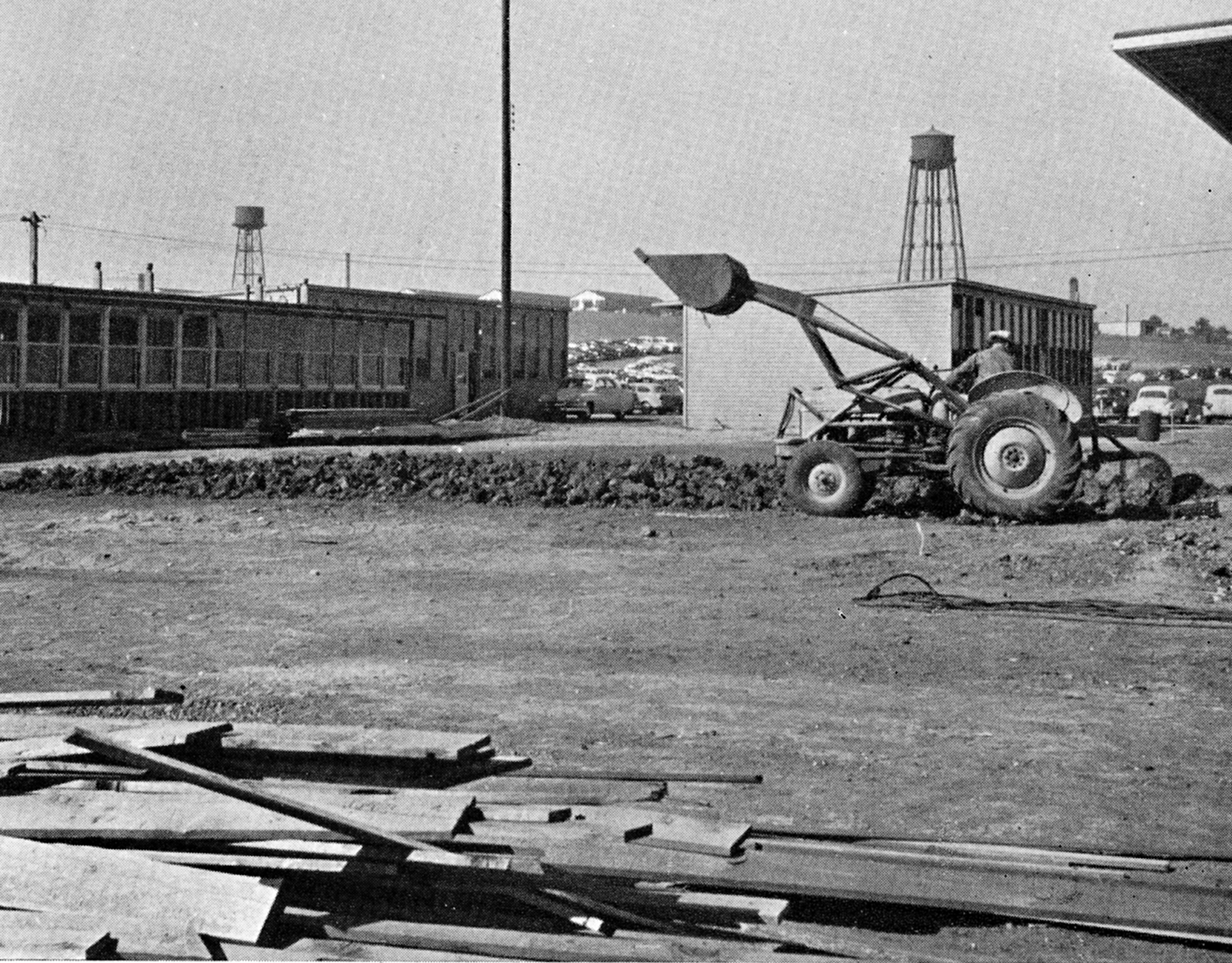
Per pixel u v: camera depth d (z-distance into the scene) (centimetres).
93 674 889
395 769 522
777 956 405
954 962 424
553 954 396
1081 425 1788
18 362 3161
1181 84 1443
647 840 469
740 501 1872
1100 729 746
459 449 3391
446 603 1179
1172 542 1427
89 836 437
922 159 6294
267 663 931
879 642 991
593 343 13275
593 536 1625
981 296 4150
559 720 769
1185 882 488
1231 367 9588
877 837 523
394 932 407
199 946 378
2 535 1630
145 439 3272
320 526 1723
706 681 873
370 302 4838
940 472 1730
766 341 4416
